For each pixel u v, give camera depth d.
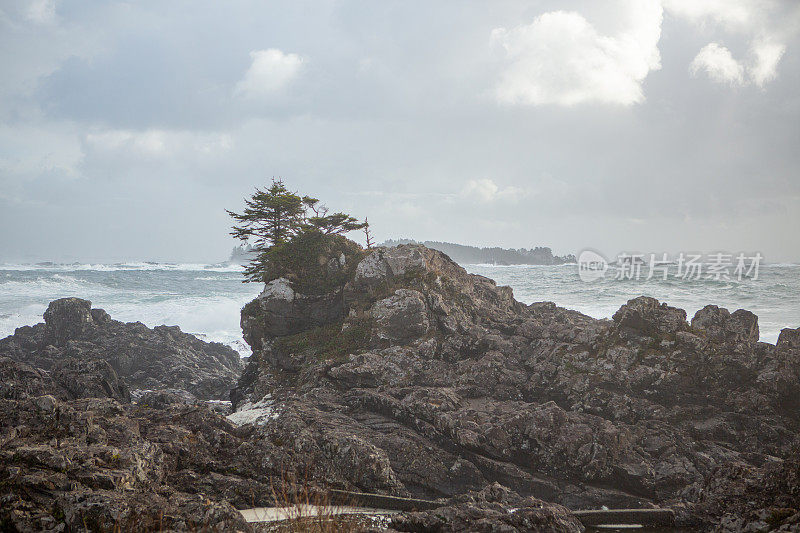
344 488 22.08
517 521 15.97
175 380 51.69
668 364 31.08
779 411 29.27
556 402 32.12
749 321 35.34
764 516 16.50
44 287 111.06
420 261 41.78
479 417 27.69
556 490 24.61
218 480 19.91
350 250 45.91
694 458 25.62
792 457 19.17
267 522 16.52
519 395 32.62
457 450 26.55
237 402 42.94
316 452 23.72
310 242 45.34
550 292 89.31
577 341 34.56
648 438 26.67
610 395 30.83
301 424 25.16
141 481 17.94
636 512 18.92
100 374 34.59
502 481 25.12
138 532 14.34
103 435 19.98
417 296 38.25
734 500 18.61
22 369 31.39
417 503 20.48
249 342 46.25
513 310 47.72
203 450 22.58
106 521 14.61
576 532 16.77
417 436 27.53
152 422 24.86
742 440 27.97
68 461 17.02
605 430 25.84
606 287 92.56
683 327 32.88
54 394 30.86
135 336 57.62
